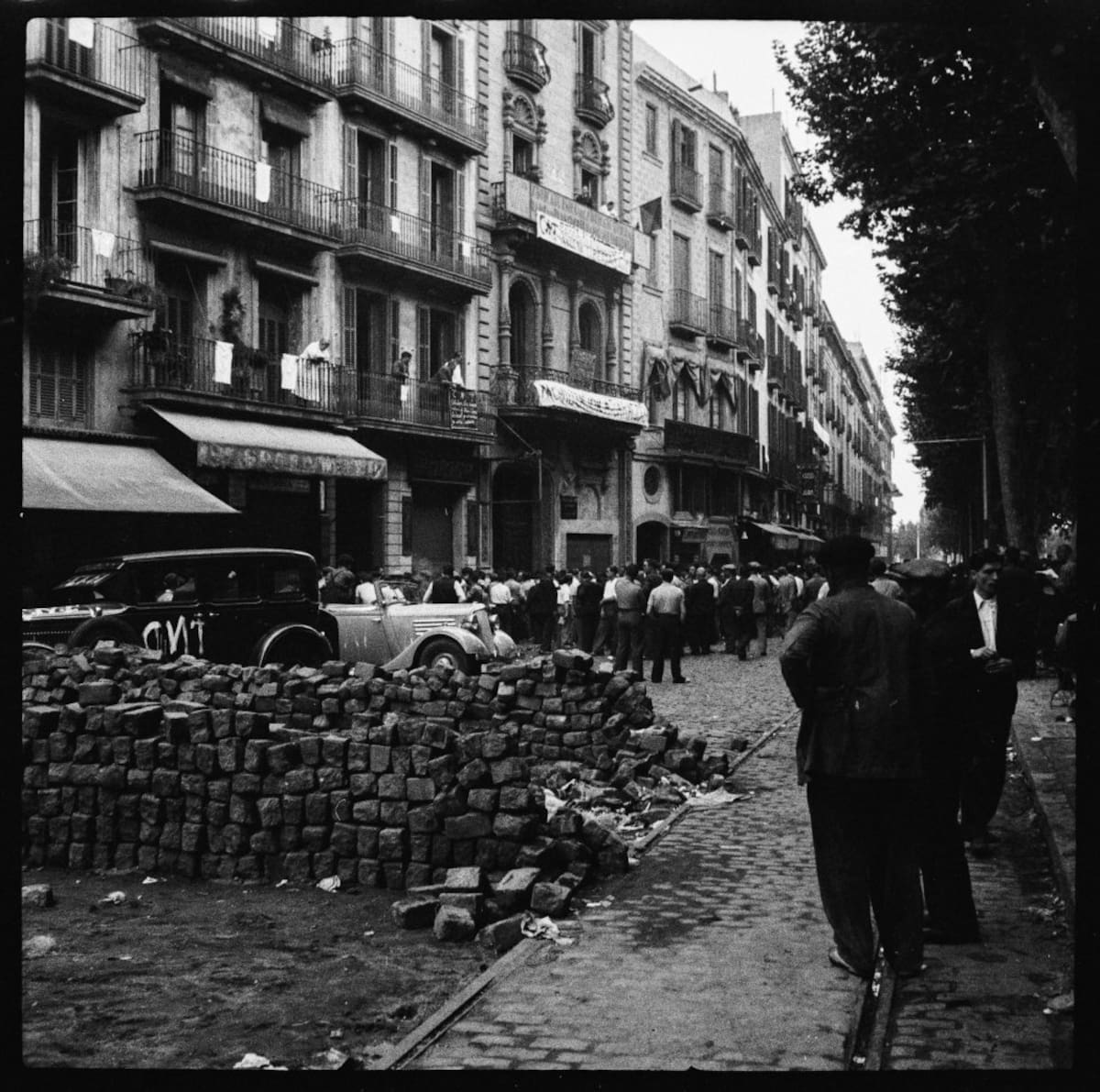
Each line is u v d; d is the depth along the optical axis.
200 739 7.37
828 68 15.73
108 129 20.06
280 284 24.41
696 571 25.45
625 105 37.91
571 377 33.72
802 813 8.53
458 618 16.33
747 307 48.31
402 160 27.88
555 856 6.76
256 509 23.11
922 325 27.16
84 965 5.43
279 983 5.18
